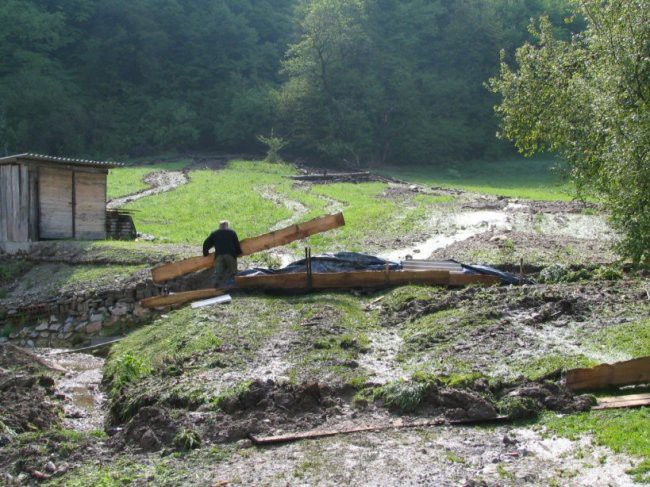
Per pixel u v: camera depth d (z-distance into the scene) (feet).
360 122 279.28
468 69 319.88
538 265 68.39
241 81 317.63
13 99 268.82
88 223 88.99
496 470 27.50
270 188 163.73
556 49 68.28
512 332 45.06
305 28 290.97
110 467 30.12
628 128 43.52
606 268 62.75
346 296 58.95
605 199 56.59
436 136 287.69
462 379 35.55
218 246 61.21
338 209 126.52
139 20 320.91
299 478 27.63
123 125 285.64
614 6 50.83
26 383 43.50
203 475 28.35
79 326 64.08
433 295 56.03
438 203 135.33
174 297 59.67
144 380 40.81
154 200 136.36
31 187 83.30
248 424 32.76
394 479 27.17
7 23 297.94
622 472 26.53
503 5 340.59
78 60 318.86
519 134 71.51
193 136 286.87
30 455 31.68
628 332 42.88
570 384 34.96
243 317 52.70
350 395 36.68
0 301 71.61
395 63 304.91
